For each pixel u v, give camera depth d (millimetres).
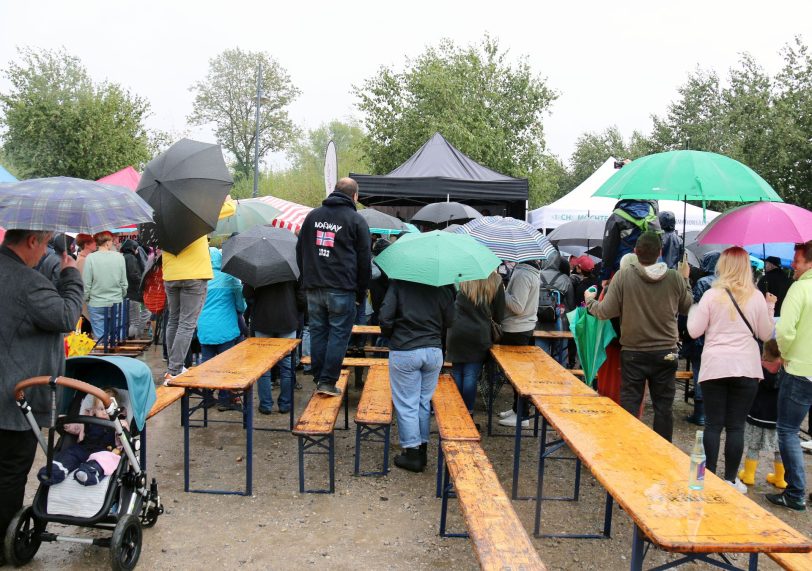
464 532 4277
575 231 11547
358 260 5324
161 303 8625
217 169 5691
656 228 5605
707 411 4781
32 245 3555
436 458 5762
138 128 27219
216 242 17906
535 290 6422
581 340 5398
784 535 2383
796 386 4703
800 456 4781
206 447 5898
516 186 11828
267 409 7000
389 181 11617
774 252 6746
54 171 25688
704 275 6980
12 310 3428
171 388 4754
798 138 21203
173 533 4172
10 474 3518
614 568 3943
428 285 5172
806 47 22016
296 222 11070
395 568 3805
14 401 3428
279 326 6684
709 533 2393
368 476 5270
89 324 9883
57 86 25969
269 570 3746
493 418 7184
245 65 48562
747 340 4633
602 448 3318
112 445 3760
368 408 5273
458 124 23953
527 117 26906
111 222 3393
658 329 4809
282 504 4672
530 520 4582
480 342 6023
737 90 24281
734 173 4660
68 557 3791
